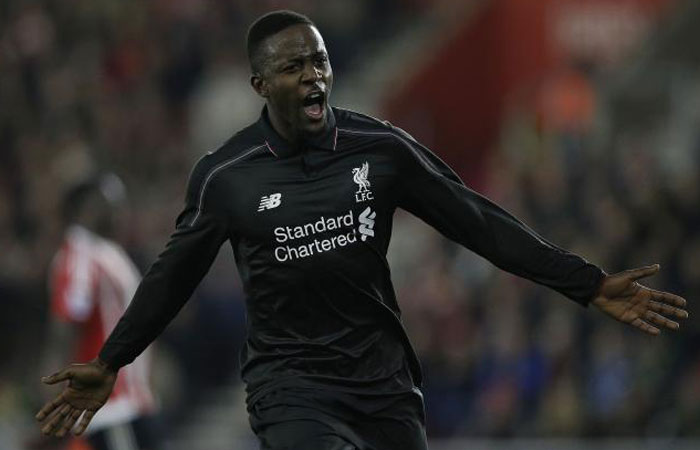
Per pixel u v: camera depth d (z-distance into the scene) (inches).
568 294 733.3
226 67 2517.2
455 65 2628.0
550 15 2588.6
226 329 1934.1
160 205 2187.5
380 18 2822.3
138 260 1919.3
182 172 2343.8
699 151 2113.7
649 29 2561.5
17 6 2613.2
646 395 1502.2
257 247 719.1
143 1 2632.9
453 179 734.5
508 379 1611.7
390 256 2172.7
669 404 1489.9
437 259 1887.3
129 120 2427.4
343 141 721.6
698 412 1454.2
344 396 718.5
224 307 1937.7
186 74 2539.4
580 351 1579.7
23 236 2146.9
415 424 735.1
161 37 2576.3
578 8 2586.1
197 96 2522.1
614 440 1489.9
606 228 1670.8
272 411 716.0
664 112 2377.0
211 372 1934.1
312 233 713.6
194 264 729.0
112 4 2637.8
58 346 1114.7
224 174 719.7
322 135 719.1
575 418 1534.2
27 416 1460.4
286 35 708.0
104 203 1130.7
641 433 1496.1
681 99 2399.1
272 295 722.8
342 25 2684.5
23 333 1723.7
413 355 744.3
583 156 2011.6
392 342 733.3
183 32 2559.1
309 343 721.0
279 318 725.9
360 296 720.3
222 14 2610.7
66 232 1131.3
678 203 1626.5
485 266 1820.9
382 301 728.3
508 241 730.8
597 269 730.8
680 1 2561.5
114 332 738.2
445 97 2630.4
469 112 2618.1
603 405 1533.0
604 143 2172.7
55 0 2628.0
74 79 2493.8
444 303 1727.4
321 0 2682.1
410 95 2625.5
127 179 2316.7
